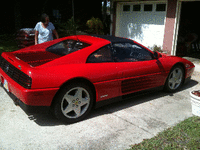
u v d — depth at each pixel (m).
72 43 3.80
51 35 5.41
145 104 4.12
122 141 2.81
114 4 10.71
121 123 3.31
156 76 4.23
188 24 11.67
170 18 8.33
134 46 4.03
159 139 2.80
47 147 2.62
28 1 15.98
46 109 2.97
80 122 3.29
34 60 3.26
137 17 9.99
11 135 2.82
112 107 3.92
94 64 3.34
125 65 3.70
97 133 2.99
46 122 3.23
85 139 2.83
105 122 3.32
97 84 3.31
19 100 2.98
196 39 10.41
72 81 3.07
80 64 3.21
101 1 19.14
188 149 2.60
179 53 9.84
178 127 3.14
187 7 11.30
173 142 2.74
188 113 3.78
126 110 3.80
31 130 2.98
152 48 9.09
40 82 2.79
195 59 8.48
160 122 3.39
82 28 17.81
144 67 3.97
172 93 4.82
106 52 3.56
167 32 8.55
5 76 3.29
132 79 3.81
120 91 3.70
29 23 16.52
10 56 3.46
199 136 2.88
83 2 18.28
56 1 17.08
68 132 2.98
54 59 3.20
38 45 4.08
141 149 2.57
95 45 3.46
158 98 4.47
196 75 6.43
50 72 2.89
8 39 12.59
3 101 3.90
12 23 15.66
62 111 3.06
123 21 10.79
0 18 15.07
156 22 9.11
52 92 2.88
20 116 3.38
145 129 3.15
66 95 3.04
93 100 3.48
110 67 3.48
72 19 12.80
